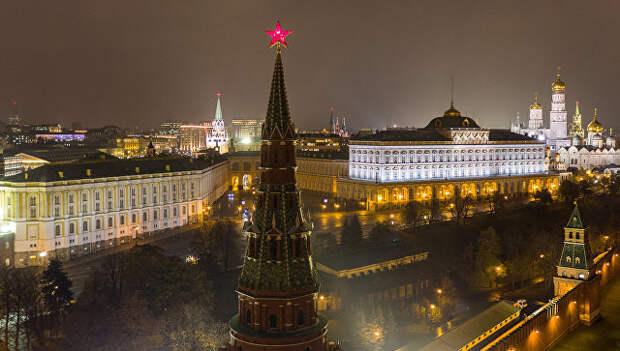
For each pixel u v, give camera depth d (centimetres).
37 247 17438
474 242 19375
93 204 18925
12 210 17375
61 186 17775
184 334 10150
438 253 17362
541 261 15950
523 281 16638
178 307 11244
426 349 9781
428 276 15062
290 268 4594
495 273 15825
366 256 14962
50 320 11731
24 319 12075
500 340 9612
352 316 12175
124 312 10462
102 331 10562
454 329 10588
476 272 15838
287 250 4622
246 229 4697
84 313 11219
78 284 14750
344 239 17438
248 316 4688
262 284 4559
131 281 12294
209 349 9912
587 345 11244
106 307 11406
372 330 11381
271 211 4678
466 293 15400
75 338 10406
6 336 10925
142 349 10081
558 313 11406
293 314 4578
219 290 13600
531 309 11338
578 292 12250
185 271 12144
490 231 16738
